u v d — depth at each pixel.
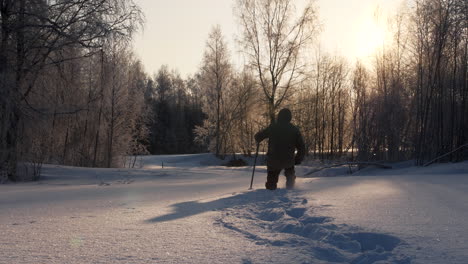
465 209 3.50
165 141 79.44
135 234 2.83
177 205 4.60
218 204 4.59
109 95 24.48
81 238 2.68
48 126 15.30
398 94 17.61
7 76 13.55
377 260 1.98
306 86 33.03
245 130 39.50
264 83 31.56
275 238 2.55
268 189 6.18
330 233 2.51
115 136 28.80
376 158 16.91
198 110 87.38
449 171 11.97
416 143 15.79
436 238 2.32
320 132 38.72
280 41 30.03
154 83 93.56
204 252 2.25
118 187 8.62
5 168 12.53
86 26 15.14
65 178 12.57
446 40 15.66
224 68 42.06
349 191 5.36
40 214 3.98
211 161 39.88
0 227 3.16
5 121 13.34
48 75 15.35
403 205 3.80
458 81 16.39
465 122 15.26
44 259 2.10
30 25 14.20
